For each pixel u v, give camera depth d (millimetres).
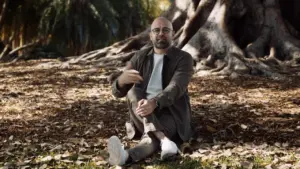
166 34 4414
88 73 11156
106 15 26734
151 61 4477
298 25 12586
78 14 26016
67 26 25766
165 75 4426
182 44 11992
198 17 12156
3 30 27672
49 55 27703
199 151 4359
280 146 4586
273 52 11172
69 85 9453
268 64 10547
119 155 3824
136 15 29750
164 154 3998
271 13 11836
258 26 11836
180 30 12461
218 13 11633
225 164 3900
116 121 5867
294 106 6812
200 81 9398
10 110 6871
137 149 4035
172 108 4371
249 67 10117
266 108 6664
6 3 24094
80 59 13578
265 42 11508
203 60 10812
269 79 9523
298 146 4594
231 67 10250
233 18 11812
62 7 25328
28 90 8969
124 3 29016
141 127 4480
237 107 6758
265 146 4539
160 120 4285
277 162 4008
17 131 5477
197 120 5812
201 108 6723
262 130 5285
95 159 4223
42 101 7652
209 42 11172
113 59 12633
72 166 4027
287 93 7945
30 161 4184
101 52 13523
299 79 9344
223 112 6375
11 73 12062
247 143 4723
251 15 11977
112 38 28188
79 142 4812
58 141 4945
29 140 4961
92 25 26641
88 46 27328
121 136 5055
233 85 8883
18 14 26875
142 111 4035
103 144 4750
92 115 6301
